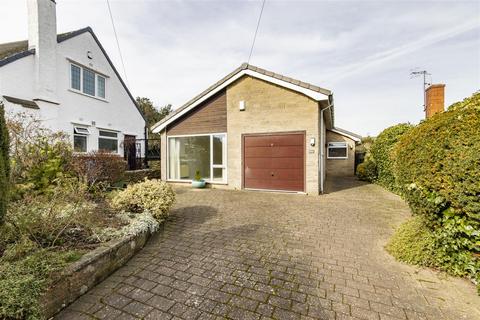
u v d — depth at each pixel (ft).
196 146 31.91
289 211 18.74
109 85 43.55
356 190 28.94
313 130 25.85
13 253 7.69
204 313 7.07
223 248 11.69
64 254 8.26
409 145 10.66
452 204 8.26
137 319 6.82
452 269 8.97
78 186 13.69
